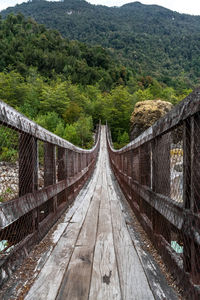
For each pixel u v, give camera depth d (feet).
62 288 6.00
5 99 121.49
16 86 134.82
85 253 8.25
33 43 363.35
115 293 5.79
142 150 11.20
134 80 344.28
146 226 10.09
